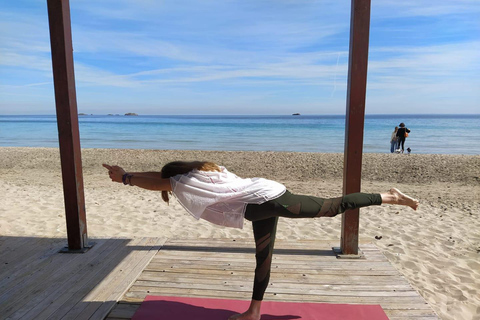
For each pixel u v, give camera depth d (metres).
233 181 2.09
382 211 6.13
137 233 4.80
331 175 10.23
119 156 13.72
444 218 5.65
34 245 3.86
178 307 2.53
